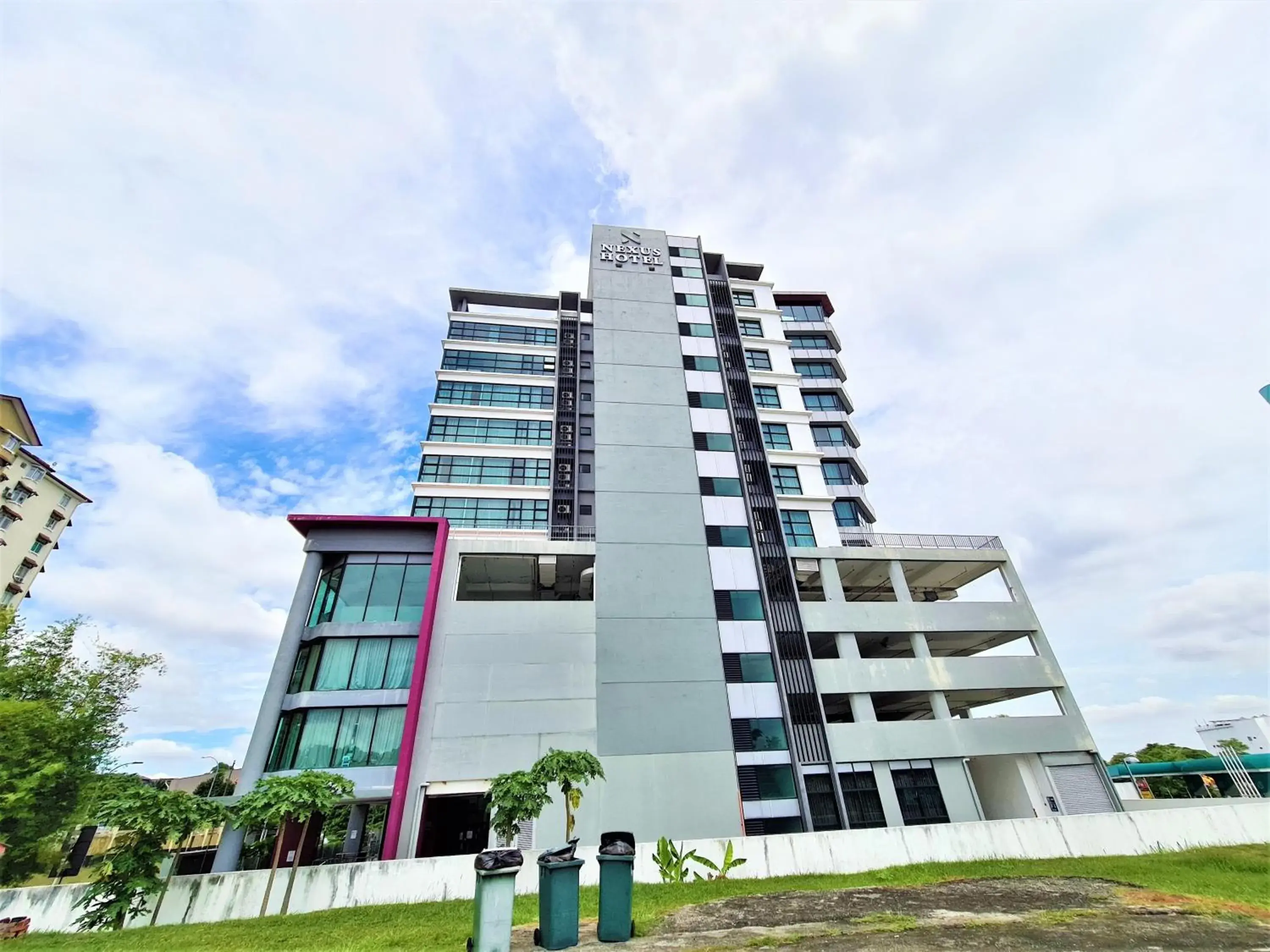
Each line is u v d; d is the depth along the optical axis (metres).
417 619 24.92
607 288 38.62
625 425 33.38
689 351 37.12
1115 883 13.59
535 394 42.28
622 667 25.77
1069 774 26.75
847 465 40.84
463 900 15.62
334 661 23.48
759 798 24.23
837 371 45.91
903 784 25.69
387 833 20.03
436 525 27.12
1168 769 34.94
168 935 13.12
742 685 26.70
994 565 32.53
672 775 23.75
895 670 28.23
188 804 15.30
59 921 14.88
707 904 13.06
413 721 22.22
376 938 11.72
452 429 39.75
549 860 9.82
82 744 27.11
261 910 15.02
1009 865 16.84
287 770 21.22
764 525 31.77
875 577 33.88
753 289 46.22
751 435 35.00
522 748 23.08
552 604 26.59
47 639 29.39
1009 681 28.69
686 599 28.38
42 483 56.72
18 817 22.33
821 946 9.12
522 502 37.38
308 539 26.36
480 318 45.50
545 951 9.30
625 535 29.67
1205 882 13.66
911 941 9.20
